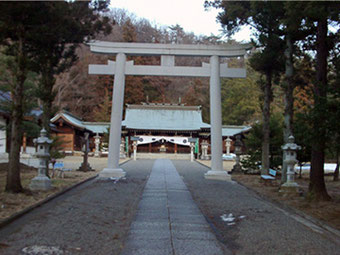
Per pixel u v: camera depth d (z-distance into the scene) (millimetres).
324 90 8336
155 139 39656
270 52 13117
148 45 15500
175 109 44125
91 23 10883
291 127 11898
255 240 5828
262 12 12625
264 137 14398
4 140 20266
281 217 7594
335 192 11703
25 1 8383
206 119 53875
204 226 6680
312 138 8453
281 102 43812
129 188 11500
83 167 17359
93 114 50125
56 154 13680
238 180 14922
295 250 5305
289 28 9766
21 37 9297
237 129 41531
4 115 19000
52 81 11766
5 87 15898
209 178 15070
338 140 8188
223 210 8305
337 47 10250
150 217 7297
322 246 5516
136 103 50688
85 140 17547
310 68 14070
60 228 6152
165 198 9711
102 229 6242
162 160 31750
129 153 38562
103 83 52406
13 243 5238
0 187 10289
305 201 9391
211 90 15500
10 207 7477
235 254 5129
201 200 9625
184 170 20094
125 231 6188
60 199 8961
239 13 13086
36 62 11039
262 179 13773
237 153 18625
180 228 6469
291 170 10961
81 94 50219
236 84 49094
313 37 12031
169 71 15445
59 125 37031
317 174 9602
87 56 51125
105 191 10648
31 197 8750
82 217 7051
